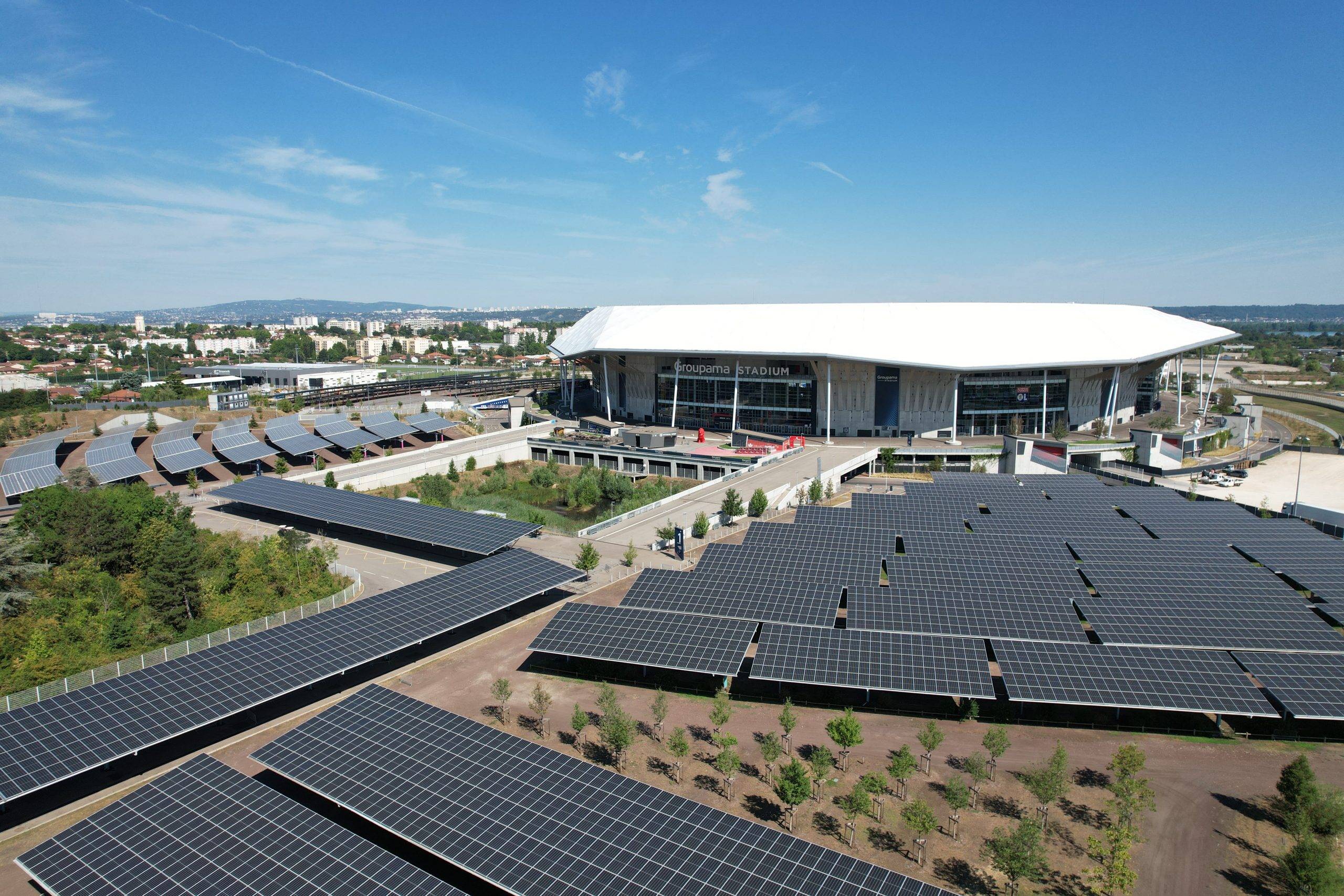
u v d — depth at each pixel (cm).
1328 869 2877
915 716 4244
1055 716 4216
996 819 3381
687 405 14638
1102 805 3481
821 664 4312
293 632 4534
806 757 3862
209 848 2794
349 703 3797
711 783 3656
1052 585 5381
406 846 3188
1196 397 19025
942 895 2531
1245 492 9931
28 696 4162
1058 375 13012
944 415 12769
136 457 9981
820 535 6650
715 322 13988
